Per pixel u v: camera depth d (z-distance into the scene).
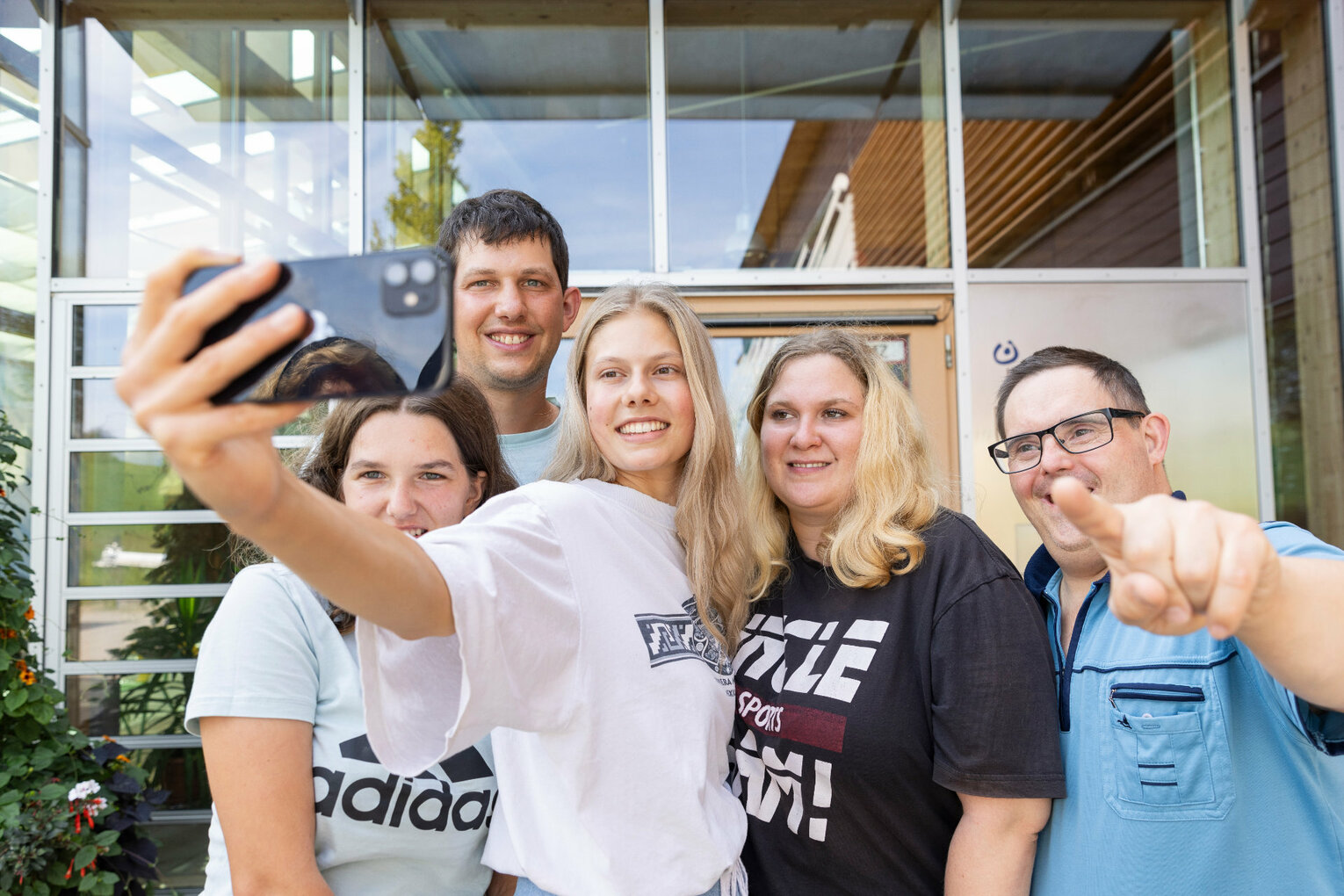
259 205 3.76
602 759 1.03
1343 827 1.08
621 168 3.82
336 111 3.77
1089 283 3.74
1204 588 0.57
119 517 3.51
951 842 1.27
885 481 1.39
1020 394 1.45
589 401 1.33
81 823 2.56
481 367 2.01
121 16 3.74
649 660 1.09
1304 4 3.85
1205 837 1.12
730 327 3.67
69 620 3.45
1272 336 3.76
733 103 3.87
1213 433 3.69
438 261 0.58
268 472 0.58
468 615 0.82
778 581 1.51
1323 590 0.73
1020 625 1.28
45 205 3.60
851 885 1.30
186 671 3.45
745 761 1.37
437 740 0.85
